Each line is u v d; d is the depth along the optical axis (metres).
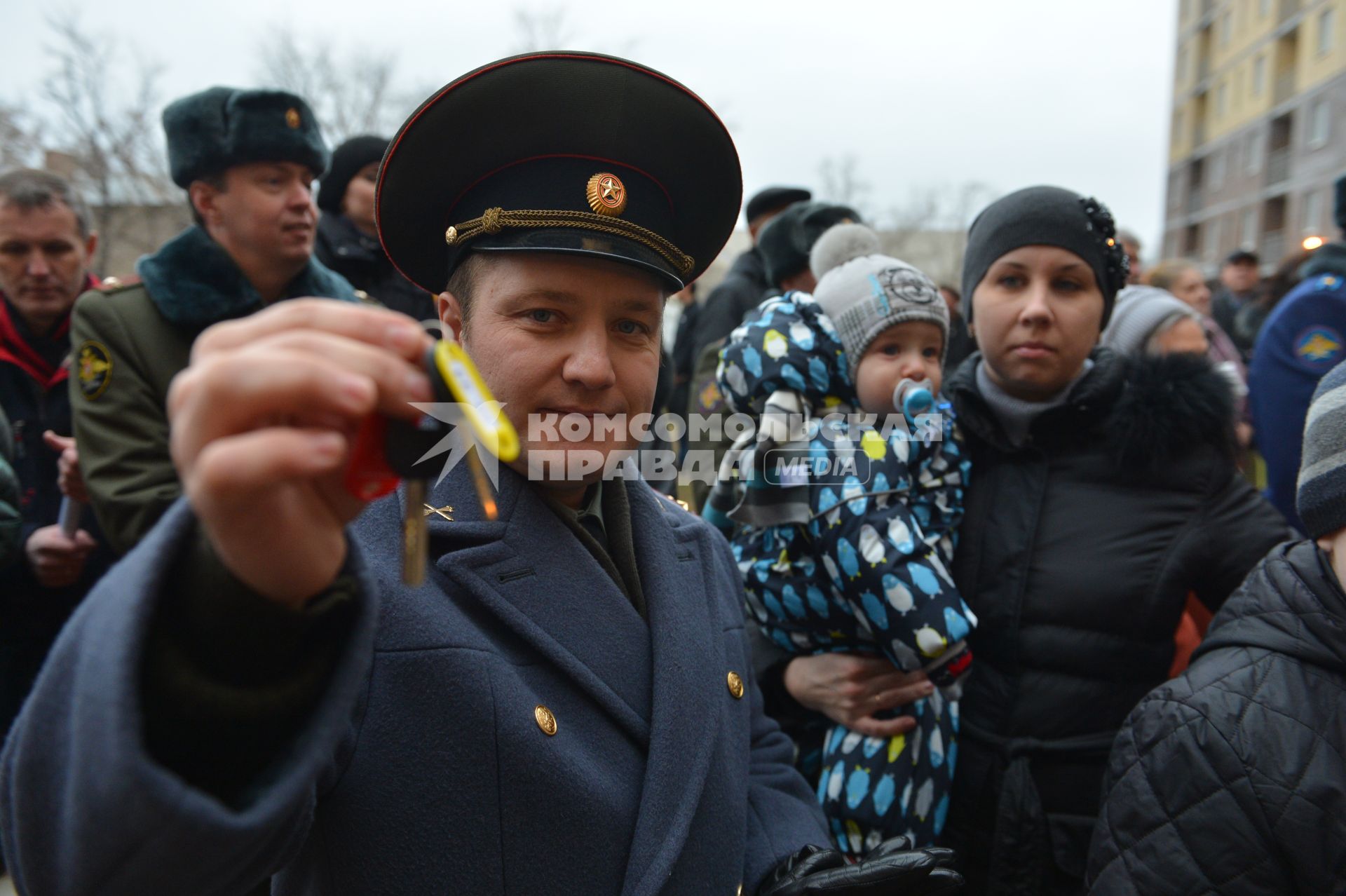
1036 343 1.86
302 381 0.57
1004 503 1.91
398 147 1.16
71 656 0.68
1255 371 3.04
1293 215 29.78
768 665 2.00
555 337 1.10
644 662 1.18
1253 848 1.29
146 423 2.07
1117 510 1.84
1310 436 1.42
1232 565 1.82
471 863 0.99
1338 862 1.25
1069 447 1.91
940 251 37.72
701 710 1.19
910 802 1.81
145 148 18.97
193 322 2.13
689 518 1.45
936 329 1.99
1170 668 1.84
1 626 2.36
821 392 1.95
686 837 1.09
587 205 1.11
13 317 2.58
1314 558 1.42
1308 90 29.03
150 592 0.64
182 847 0.62
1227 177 34.69
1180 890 1.32
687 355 5.18
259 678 0.67
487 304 1.11
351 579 0.71
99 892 0.65
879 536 1.74
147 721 0.65
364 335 0.63
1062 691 1.79
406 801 0.99
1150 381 1.85
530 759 1.02
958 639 1.67
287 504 0.62
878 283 1.97
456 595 1.09
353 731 0.99
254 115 2.26
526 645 1.11
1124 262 1.97
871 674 1.82
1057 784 1.79
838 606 1.86
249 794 0.66
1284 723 1.31
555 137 1.12
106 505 1.99
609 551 1.29
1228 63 34.62
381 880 0.98
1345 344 2.82
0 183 2.56
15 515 2.21
